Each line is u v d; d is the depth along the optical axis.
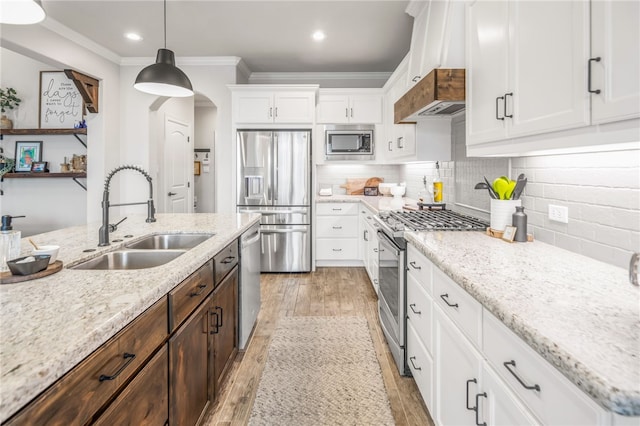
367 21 3.37
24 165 4.26
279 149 4.29
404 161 3.58
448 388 1.37
